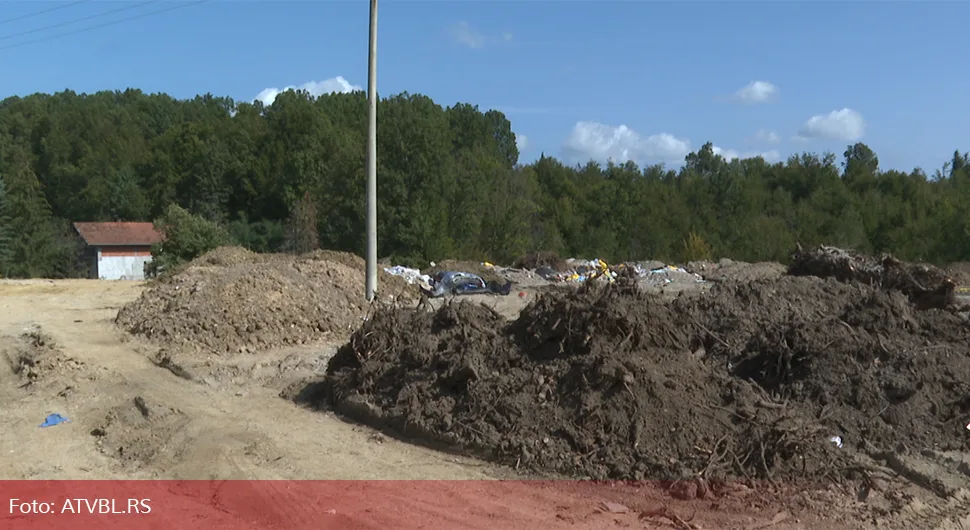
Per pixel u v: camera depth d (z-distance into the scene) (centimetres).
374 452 843
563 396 829
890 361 934
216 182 6412
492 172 4912
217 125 7150
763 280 1219
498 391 863
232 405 1063
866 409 857
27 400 1153
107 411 1068
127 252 5703
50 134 6956
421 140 4234
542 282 2845
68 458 885
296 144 6481
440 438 853
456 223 4484
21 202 4841
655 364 852
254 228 6031
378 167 4238
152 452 886
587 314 884
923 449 802
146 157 6838
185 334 1447
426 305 1144
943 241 4378
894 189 5759
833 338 932
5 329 1692
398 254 4191
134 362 1348
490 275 2917
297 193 5847
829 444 774
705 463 734
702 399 812
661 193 6116
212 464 811
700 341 1002
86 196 6531
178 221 3719
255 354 1405
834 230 5053
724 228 5706
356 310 1683
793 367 922
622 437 771
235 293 1552
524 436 802
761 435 759
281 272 1714
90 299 2316
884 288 1200
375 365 1013
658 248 5491
